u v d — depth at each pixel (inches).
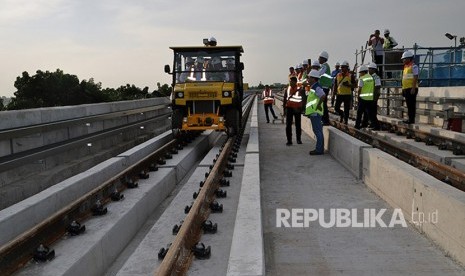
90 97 939.3
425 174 227.3
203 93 496.4
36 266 178.4
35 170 353.4
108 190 270.1
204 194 245.3
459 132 475.5
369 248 196.7
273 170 366.3
